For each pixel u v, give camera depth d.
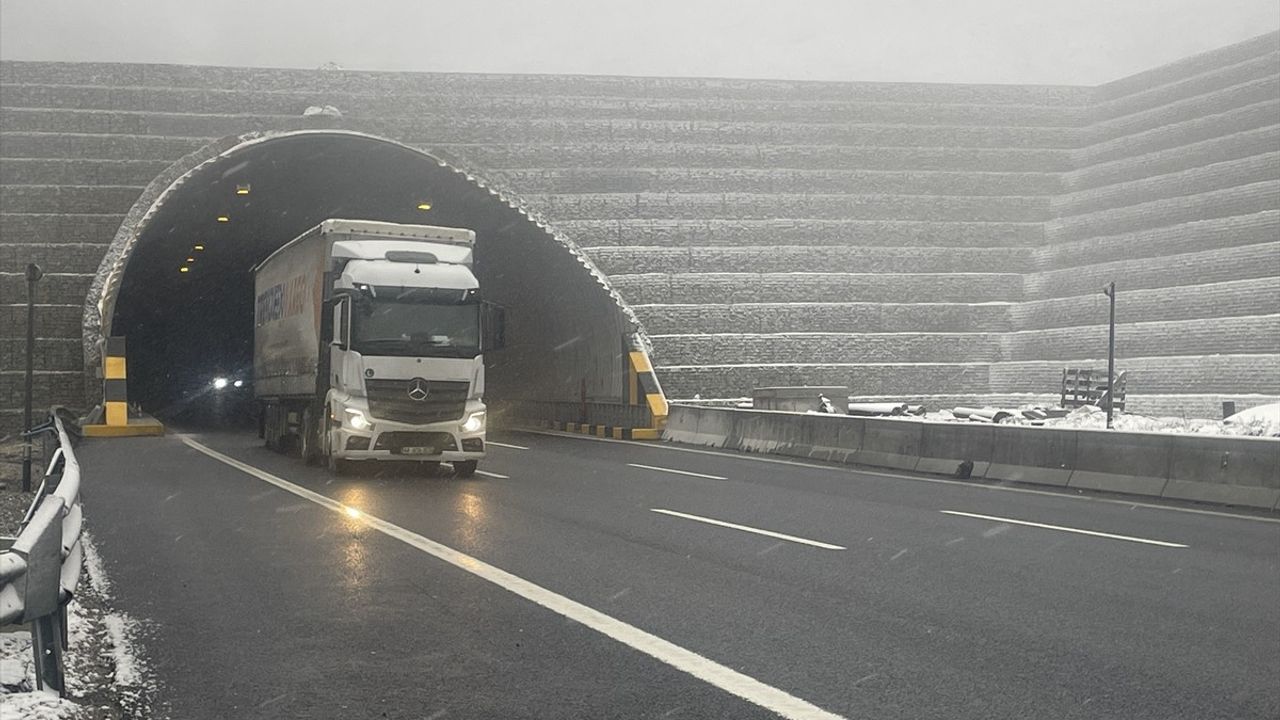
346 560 9.74
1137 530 12.26
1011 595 8.26
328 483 17.31
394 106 50.19
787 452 24.73
